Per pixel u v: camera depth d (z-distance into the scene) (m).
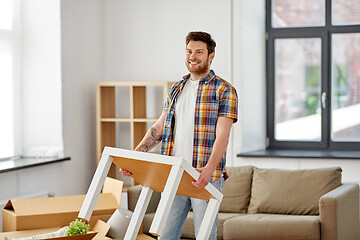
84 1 6.20
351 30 6.49
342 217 4.50
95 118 6.42
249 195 5.14
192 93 3.37
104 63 6.64
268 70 6.74
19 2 5.68
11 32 5.58
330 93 6.59
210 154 3.28
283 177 5.02
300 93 6.69
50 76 5.70
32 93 5.73
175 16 6.48
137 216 3.07
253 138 6.45
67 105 5.88
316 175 4.95
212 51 3.37
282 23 6.71
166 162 2.61
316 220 4.41
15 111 5.66
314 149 6.63
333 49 6.58
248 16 6.30
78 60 6.08
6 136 5.53
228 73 6.26
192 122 3.32
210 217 2.89
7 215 4.31
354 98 6.54
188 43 3.36
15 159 5.61
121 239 4.05
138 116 6.32
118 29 6.64
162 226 2.52
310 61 6.64
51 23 5.68
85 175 6.22
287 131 6.73
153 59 6.56
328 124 6.59
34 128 5.74
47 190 5.58
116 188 4.66
